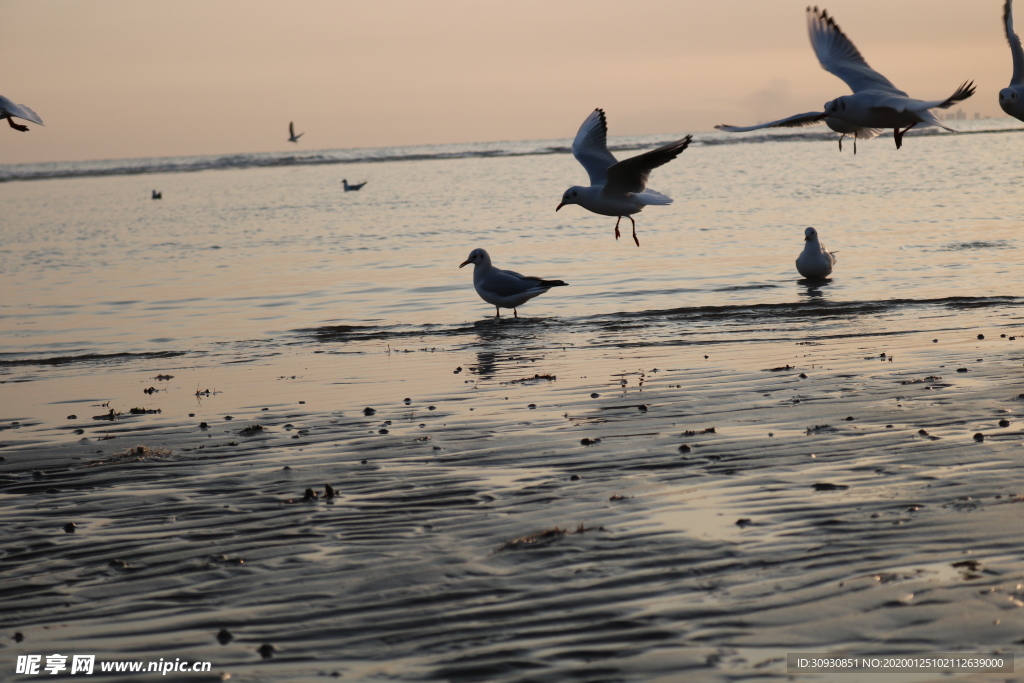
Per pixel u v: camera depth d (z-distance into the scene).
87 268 24.89
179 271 23.86
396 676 4.59
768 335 13.84
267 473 8.12
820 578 5.38
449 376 12.06
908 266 20.06
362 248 27.31
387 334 15.48
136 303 19.31
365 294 19.66
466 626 5.05
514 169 80.62
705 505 6.75
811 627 4.82
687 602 5.18
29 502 7.58
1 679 4.73
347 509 7.07
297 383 12.04
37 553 6.42
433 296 19.16
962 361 11.34
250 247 28.67
